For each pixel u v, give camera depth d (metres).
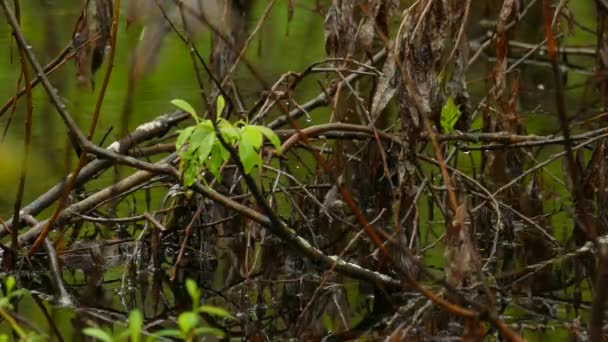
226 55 10.44
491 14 14.18
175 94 14.15
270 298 8.88
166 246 9.93
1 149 11.48
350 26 9.87
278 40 15.92
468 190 9.87
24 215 9.63
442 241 9.98
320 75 14.88
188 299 8.91
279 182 10.13
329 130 9.40
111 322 8.31
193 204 9.88
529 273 9.05
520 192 10.51
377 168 10.04
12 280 7.27
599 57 10.40
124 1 15.35
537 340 7.68
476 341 6.71
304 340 7.97
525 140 9.89
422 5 9.05
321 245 9.91
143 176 9.66
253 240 9.73
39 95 13.71
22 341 6.72
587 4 16.97
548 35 6.14
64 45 14.67
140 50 11.37
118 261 9.88
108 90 14.08
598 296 6.15
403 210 9.37
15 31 8.44
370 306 8.67
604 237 9.52
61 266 9.56
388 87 9.05
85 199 9.67
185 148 9.80
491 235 9.89
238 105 10.16
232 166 9.78
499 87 10.07
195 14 8.19
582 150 10.31
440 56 9.04
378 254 9.19
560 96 6.25
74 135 8.78
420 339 7.74
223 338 8.01
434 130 9.63
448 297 8.12
